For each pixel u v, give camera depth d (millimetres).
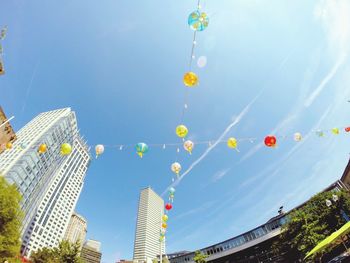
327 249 16297
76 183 121500
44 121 94312
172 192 10445
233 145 7457
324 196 21719
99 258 110312
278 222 40125
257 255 41375
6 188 17797
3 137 25062
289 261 25172
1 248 16078
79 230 133125
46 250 27078
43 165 77750
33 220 88688
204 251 49000
